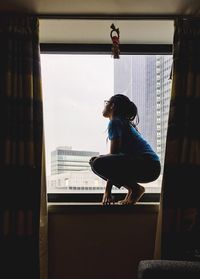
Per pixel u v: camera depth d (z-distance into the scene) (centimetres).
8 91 207
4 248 200
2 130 206
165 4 202
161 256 202
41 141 208
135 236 216
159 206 210
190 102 211
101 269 213
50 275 212
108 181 215
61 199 232
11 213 202
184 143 208
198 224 204
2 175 203
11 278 199
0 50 211
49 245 214
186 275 141
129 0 196
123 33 233
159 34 234
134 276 213
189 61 212
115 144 212
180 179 208
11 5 203
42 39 240
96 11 209
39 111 210
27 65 209
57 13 212
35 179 205
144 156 209
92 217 216
